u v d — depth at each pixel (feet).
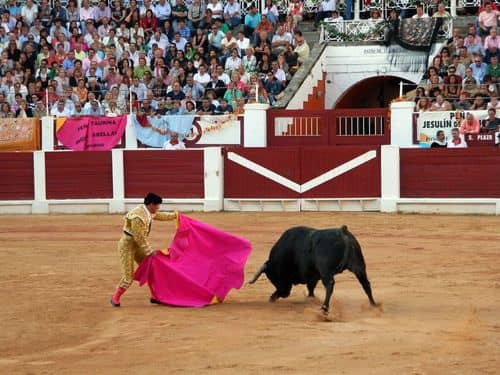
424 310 64.34
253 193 134.00
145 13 160.25
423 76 146.41
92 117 145.28
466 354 51.01
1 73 155.84
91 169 137.80
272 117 141.79
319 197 131.64
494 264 84.28
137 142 144.46
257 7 165.37
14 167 138.51
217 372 48.26
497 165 124.06
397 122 135.64
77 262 89.25
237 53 150.61
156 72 150.41
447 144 131.44
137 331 59.00
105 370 49.67
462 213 125.29
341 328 58.39
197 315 63.72
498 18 144.97
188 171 135.13
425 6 160.56
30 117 148.46
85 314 64.85
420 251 92.53
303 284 73.26
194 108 144.15
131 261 67.72
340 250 62.08
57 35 158.71
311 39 163.32
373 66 158.10
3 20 163.12
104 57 155.02
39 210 138.10
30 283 78.18
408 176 127.85
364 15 166.30
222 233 69.67
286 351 52.37
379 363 49.19
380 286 74.02
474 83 136.36
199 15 158.71
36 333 59.41
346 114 140.15
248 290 73.51
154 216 68.69
